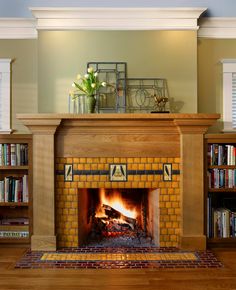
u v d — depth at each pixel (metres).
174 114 3.27
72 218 3.44
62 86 3.72
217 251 3.42
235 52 3.96
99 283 2.63
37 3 3.87
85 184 3.43
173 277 2.74
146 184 3.43
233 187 3.51
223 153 3.54
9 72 3.89
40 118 3.26
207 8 3.92
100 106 3.77
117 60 3.76
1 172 3.79
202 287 2.57
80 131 3.41
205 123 3.33
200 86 3.95
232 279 2.71
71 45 3.73
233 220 3.53
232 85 3.96
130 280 2.68
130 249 3.40
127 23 3.75
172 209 3.45
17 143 3.49
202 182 3.40
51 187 3.37
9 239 3.48
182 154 3.38
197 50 3.93
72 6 3.85
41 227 3.37
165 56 3.76
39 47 3.71
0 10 3.88
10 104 3.89
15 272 2.83
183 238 3.38
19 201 3.51
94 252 3.31
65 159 3.43
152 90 3.78
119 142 3.42
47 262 3.05
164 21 3.75
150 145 3.43
